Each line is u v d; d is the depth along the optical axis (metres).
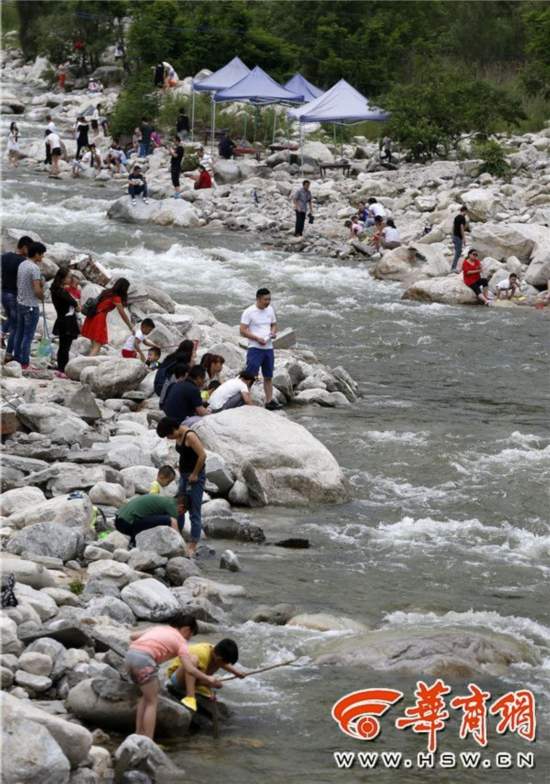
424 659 13.29
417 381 28.89
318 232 48.53
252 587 15.73
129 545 16.27
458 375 29.61
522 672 13.45
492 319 36.31
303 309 36.28
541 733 12.10
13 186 56.72
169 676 12.19
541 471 21.78
